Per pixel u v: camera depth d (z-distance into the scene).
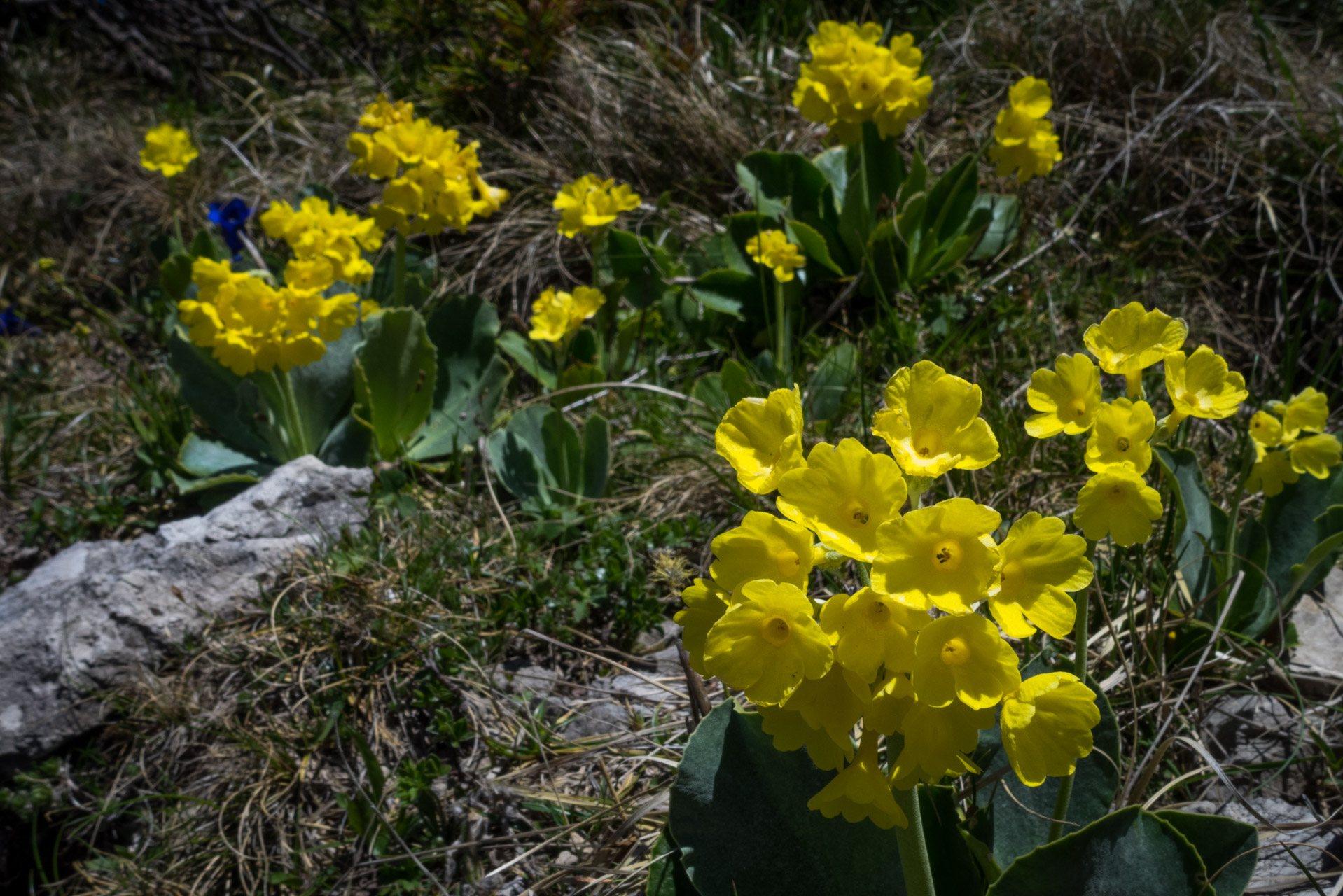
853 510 0.52
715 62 1.64
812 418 1.04
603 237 1.12
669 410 1.10
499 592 0.87
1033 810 0.63
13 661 0.83
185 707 0.81
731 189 1.48
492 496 1.00
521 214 1.47
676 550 0.89
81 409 1.30
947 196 1.20
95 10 2.11
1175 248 1.27
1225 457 0.91
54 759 0.82
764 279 1.21
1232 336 1.16
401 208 1.04
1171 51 1.47
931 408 0.53
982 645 0.51
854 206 1.18
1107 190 1.34
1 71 2.08
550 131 1.61
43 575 0.90
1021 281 1.18
